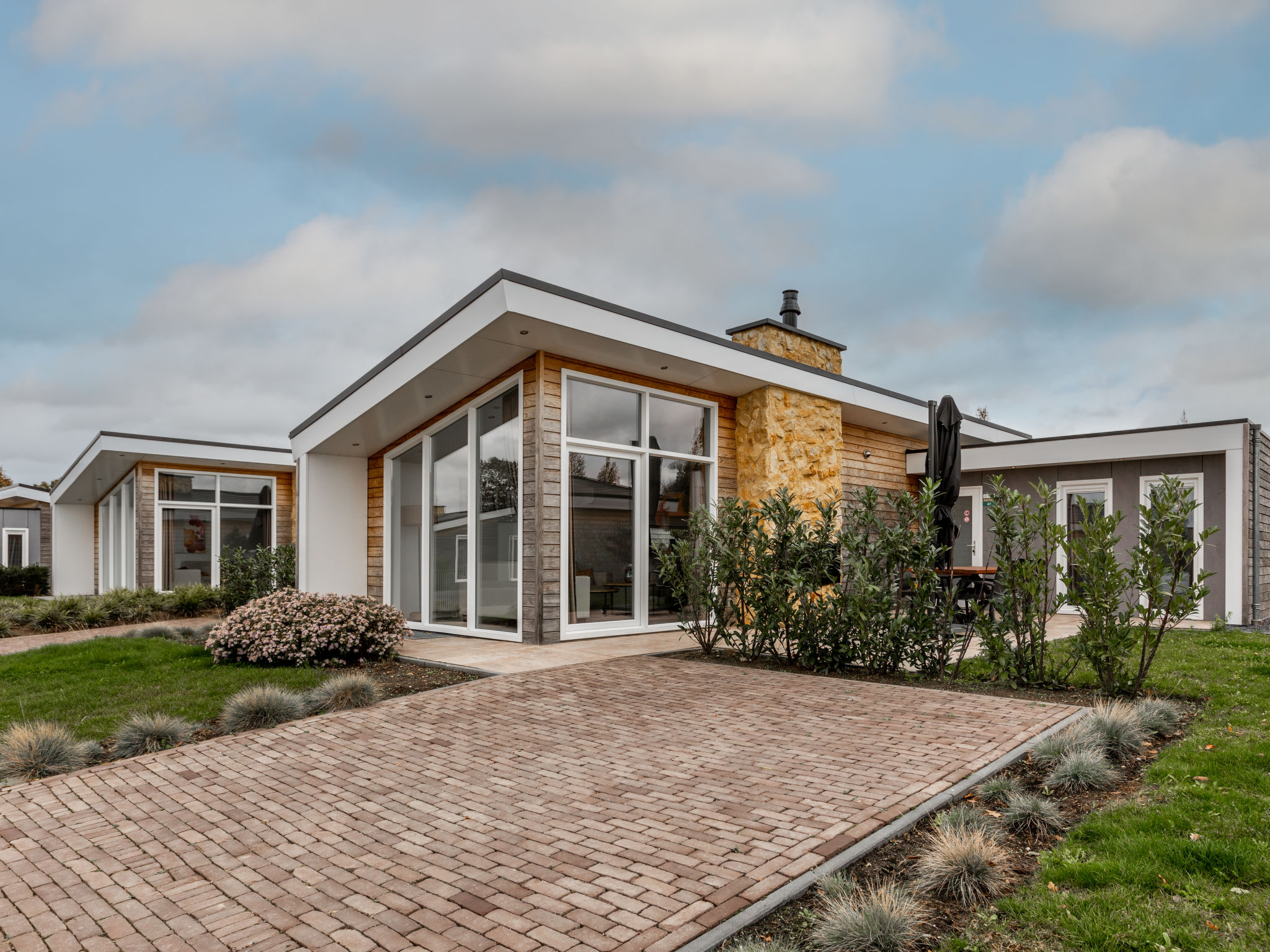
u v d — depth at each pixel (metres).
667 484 10.56
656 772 4.33
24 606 13.14
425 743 5.07
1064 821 3.43
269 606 8.28
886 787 3.95
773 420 10.96
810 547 7.61
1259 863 2.75
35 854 3.49
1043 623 6.41
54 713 6.00
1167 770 3.90
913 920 2.55
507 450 9.72
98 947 2.63
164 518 16.02
